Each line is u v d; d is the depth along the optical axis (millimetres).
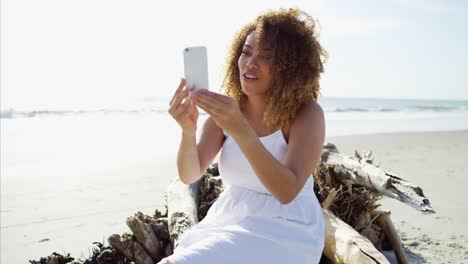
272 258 1975
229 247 1960
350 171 3725
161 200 6473
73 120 19203
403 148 12031
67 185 7352
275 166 1882
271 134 2205
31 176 7988
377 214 3867
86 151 11016
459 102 70250
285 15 2191
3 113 20812
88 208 6023
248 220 2098
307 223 2109
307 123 2119
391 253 4047
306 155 2059
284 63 2141
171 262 1846
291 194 1930
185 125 2088
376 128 18766
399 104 51750
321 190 3895
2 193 6777
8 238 4855
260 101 2312
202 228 2238
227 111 1820
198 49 1971
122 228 5215
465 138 15125
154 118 21000
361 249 2922
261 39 2166
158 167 9039
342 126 19328
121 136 14188
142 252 3314
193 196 4023
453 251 4254
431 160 10023
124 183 7539
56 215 5695
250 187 2189
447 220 5285
